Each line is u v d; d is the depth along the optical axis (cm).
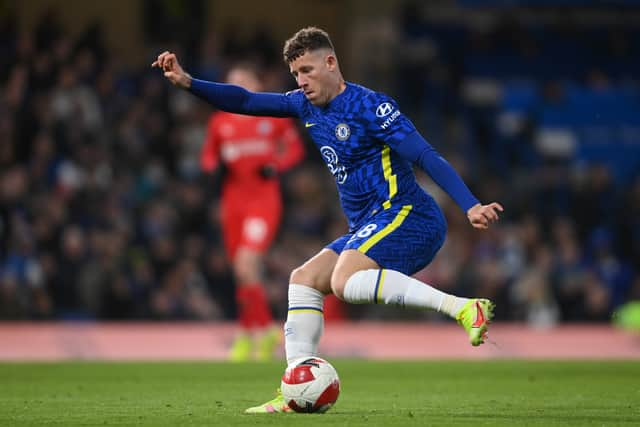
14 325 4938
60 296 5100
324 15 8269
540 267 5575
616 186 7469
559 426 1570
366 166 1856
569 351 4766
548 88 8150
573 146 8025
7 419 1714
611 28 8600
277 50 7731
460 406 1991
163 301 5153
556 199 6619
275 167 4112
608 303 5694
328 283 1858
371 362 3850
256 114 1966
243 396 2270
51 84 6238
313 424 1570
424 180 6238
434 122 7425
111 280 5109
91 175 5753
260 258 4081
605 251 6028
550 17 8681
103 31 7550
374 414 1772
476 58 8306
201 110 6481
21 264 5069
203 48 7106
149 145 6138
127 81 6575
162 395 2303
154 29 7531
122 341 4538
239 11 8000
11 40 6562
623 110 8169
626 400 2147
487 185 6519
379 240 1798
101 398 2211
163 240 5372
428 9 8669
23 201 5419
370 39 8131
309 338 1852
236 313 5362
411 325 5353
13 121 5884
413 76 7600
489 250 5822
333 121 1866
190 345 4572
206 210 5716
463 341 4753
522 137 7356
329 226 5878
